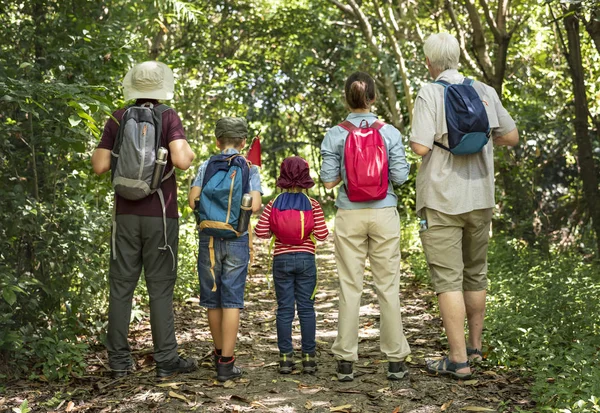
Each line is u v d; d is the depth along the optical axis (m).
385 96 17.73
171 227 4.60
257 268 10.28
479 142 4.23
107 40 6.20
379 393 4.23
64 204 5.39
